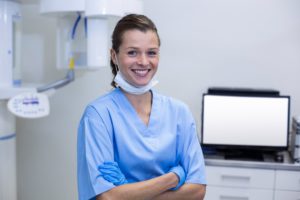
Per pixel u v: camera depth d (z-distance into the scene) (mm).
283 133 2232
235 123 2258
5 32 1849
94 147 1231
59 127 2623
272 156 2217
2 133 1921
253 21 2416
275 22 2402
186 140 1362
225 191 2111
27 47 2574
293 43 2400
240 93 2256
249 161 2100
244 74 2459
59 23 1999
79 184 1267
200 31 2461
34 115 1819
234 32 2438
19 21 1989
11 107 1781
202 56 2477
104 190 1187
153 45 1210
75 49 1985
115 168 1217
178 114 1372
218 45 2457
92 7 1695
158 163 1286
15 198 2051
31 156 2660
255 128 2248
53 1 1775
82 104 2590
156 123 1321
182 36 2479
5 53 1861
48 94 1960
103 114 1273
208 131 2275
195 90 2504
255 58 2439
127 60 1207
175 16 2469
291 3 2379
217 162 2092
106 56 1854
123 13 1776
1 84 1865
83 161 1254
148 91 1357
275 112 2232
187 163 1341
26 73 2594
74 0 1730
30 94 1812
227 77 2473
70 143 2629
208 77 2486
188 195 1296
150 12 2484
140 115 1329
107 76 2551
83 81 2568
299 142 2090
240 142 2262
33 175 2676
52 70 2572
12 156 1996
